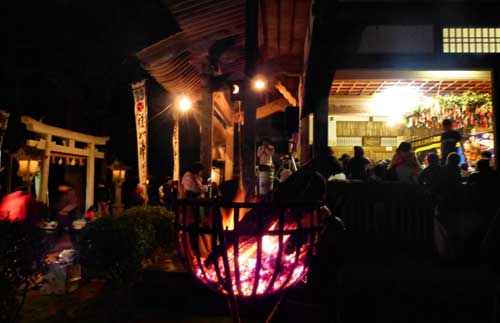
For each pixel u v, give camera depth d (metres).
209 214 2.65
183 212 2.55
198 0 7.12
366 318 4.54
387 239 6.12
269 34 8.73
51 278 6.22
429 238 6.07
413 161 7.26
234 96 9.02
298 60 10.01
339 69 6.87
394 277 4.69
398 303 4.54
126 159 21.64
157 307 5.17
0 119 10.45
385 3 6.38
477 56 6.80
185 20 7.76
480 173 5.75
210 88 9.00
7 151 12.78
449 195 5.50
